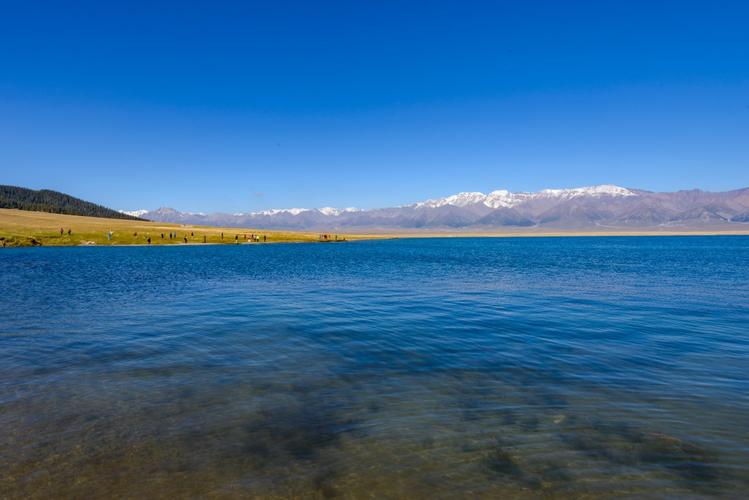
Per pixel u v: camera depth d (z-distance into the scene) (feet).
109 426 38.58
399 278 170.71
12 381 49.67
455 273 194.18
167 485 30.22
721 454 34.06
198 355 61.00
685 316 91.30
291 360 58.85
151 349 64.03
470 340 70.18
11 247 402.72
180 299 112.68
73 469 31.99
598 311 97.40
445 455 34.06
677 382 50.11
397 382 50.24
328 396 45.85
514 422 39.70
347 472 31.86
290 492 29.60
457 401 44.57
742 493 29.32
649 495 29.22
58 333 73.67
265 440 36.32
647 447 35.12
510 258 320.91
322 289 135.54
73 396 45.37
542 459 33.50
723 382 50.08
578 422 39.68
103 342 67.87
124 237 508.53
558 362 58.08
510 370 54.65
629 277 176.04
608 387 48.49
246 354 61.72
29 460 33.06
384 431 37.99
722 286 144.97
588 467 32.42
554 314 93.76
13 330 75.72
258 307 101.24
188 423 39.29
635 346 66.33
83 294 119.55
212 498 28.89
